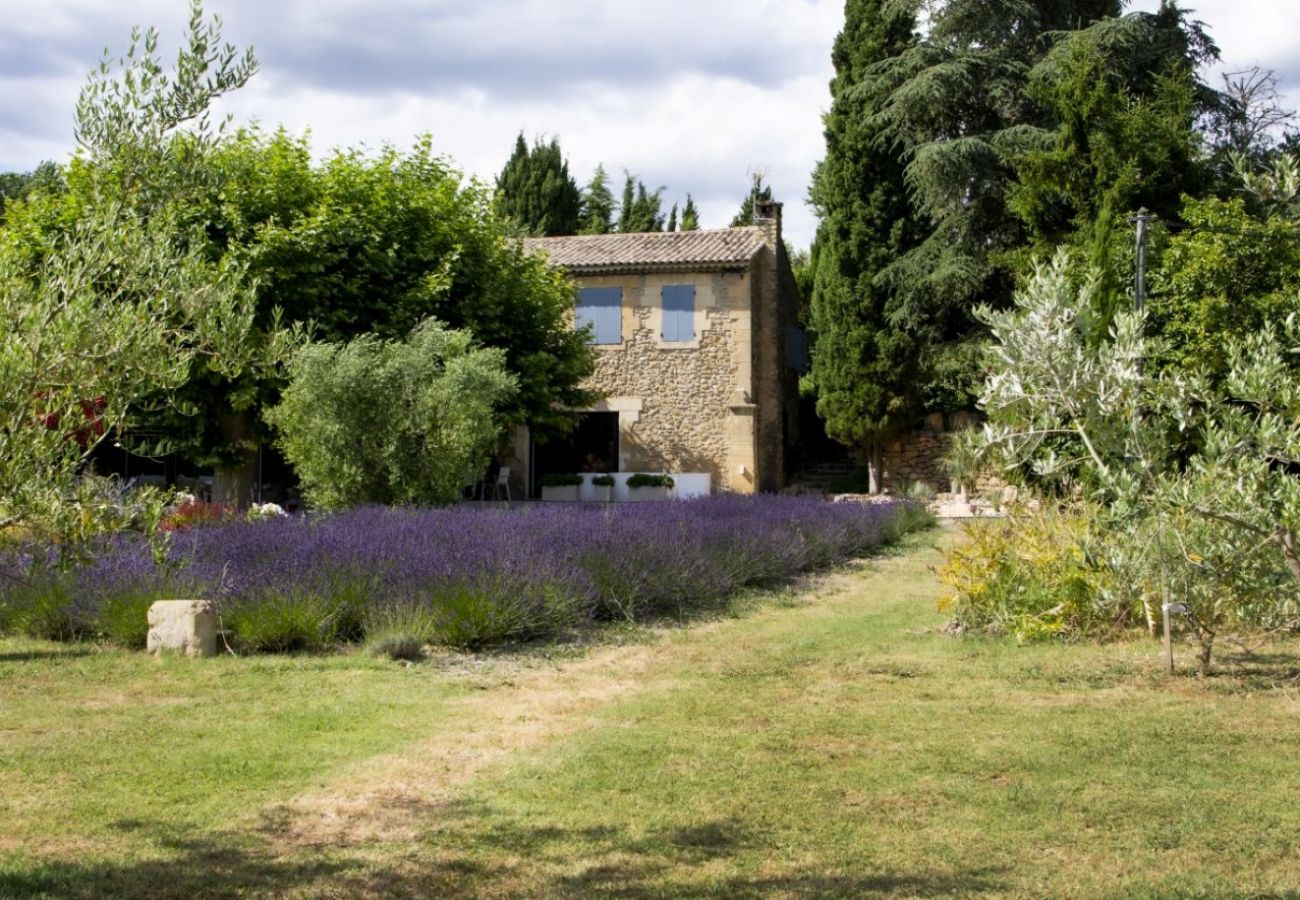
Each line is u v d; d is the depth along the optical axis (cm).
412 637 753
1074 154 1706
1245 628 678
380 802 444
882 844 398
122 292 377
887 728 556
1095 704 606
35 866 373
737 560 1084
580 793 454
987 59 2409
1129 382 633
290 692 636
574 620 850
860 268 2511
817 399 2820
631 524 1069
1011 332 654
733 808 436
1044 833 409
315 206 1711
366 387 1227
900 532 1631
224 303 393
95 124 392
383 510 1134
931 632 840
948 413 2527
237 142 1688
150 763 491
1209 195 1680
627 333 2562
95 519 360
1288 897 351
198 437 1599
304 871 372
